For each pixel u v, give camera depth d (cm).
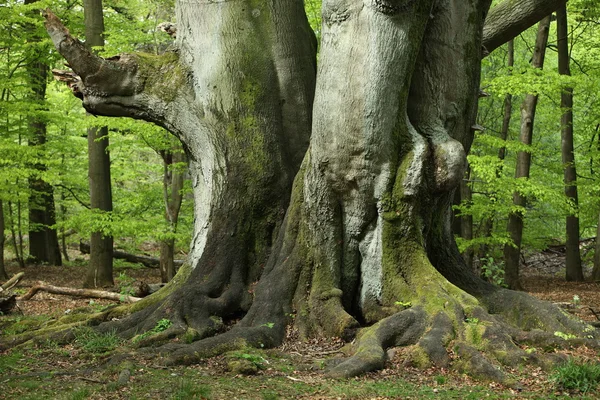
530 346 762
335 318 845
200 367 712
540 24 1777
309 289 891
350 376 677
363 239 898
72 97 2317
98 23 1755
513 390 636
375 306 884
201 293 898
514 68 1611
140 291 1303
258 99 992
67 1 2044
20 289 1619
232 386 627
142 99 1023
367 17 855
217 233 966
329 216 898
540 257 2939
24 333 877
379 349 730
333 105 870
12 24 1814
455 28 946
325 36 886
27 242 3028
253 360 721
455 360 714
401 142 882
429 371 710
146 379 645
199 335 829
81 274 2156
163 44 1827
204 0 1016
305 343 838
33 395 580
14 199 1850
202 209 1001
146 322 855
